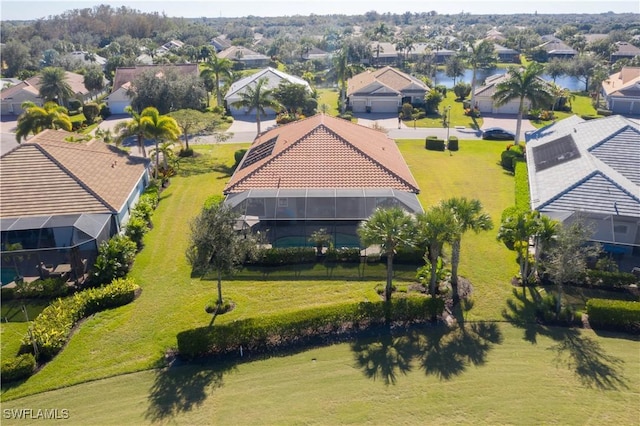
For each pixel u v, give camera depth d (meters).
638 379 22.61
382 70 99.19
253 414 21.08
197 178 52.81
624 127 43.62
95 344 25.80
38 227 32.31
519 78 61.09
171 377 23.42
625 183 35.84
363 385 22.56
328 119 49.91
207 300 29.67
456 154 61.22
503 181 50.72
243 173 41.16
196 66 100.94
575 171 38.12
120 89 89.88
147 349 25.36
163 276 32.59
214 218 27.19
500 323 26.98
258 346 25.39
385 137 55.00
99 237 33.34
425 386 22.39
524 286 30.48
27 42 174.00
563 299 28.97
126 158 46.56
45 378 23.48
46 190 36.09
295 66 132.50
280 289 30.83
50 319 26.58
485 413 20.81
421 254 33.41
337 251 33.84
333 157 40.84
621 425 20.09
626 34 184.12
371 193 36.59
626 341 25.31
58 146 41.62
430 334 26.11
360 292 30.36
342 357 24.53
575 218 31.67
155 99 76.00
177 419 20.89
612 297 29.23
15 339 26.50
